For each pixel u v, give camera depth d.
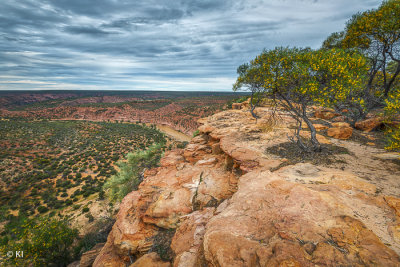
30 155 72.62
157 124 176.12
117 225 9.98
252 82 17.55
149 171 14.46
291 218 4.07
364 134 12.65
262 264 2.97
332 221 3.82
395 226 3.67
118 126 145.38
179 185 10.71
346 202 4.59
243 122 17.28
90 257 11.84
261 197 5.27
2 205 43.25
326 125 14.95
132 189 19.70
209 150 15.54
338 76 8.75
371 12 13.74
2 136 87.19
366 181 6.13
